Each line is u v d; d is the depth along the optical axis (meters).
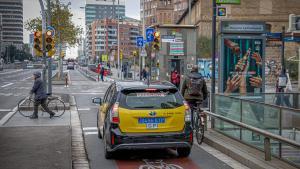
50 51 23.50
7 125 15.73
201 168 9.00
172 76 27.05
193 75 12.30
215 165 9.24
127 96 9.44
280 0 65.19
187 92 12.28
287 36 37.72
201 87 12.28
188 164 9.38
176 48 29.94
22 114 18.77
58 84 46.50
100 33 143.12
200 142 11.57
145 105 9.35
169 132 9.34
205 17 66.94
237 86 16.66
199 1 68.38
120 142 9.18
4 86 44.41
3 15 153.75
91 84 47.56
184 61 30.08
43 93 17.83
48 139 11.88
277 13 65.19
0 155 9.73
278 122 8.97
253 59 16.66
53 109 19.97
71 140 11.88
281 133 8.83
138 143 9.20
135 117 9.24
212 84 13.54
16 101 27.06
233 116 11.56
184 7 131.00
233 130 11.48
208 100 15.51
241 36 16.53
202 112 12.06
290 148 8.34
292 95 13.14
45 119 17.61
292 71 50.81
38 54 23.30
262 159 8.92
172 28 30.06
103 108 11.26
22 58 177.75
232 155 9.89
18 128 14.07
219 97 12.66
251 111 10.30
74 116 18.88
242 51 16.61
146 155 10.37
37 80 17.73
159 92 9.53
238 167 9.00
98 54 134.75
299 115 8.09
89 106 23.27
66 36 61.72
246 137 10.60
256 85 16.70
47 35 23.34
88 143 12.20
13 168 8.47
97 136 13.48
